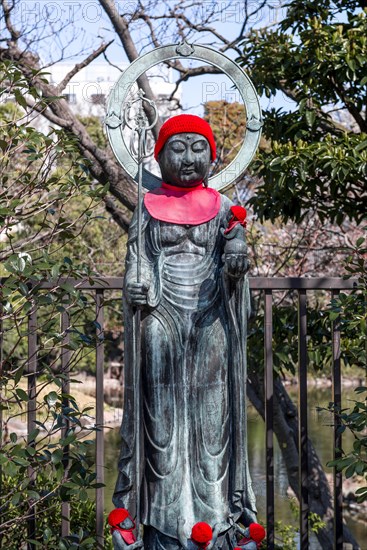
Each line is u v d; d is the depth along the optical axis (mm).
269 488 3932
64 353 3893
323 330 5102
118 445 10961
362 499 3711
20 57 6684
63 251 8383
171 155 3129
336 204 5461
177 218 3127
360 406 3760
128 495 3154
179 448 3076
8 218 3844
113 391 16688
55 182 3973
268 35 5512
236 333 3086
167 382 3072
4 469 3475
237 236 3020
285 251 7469
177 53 3375
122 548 2996
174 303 3078
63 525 3754
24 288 3516
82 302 3643
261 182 8555
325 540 6387
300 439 3955
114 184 6520
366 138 5039
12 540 3855
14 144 4145
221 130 8398
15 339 10383
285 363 5172
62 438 3633
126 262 3166
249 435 12359
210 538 2875
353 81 5266
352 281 3953
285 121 5406
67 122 6406
